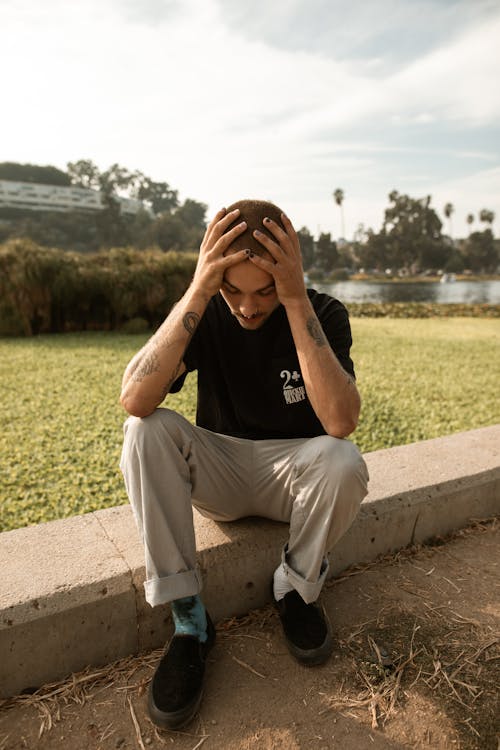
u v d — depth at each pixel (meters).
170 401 5.73
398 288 67.69
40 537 1.87
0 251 12.34
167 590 1.50
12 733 1.40
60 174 170.25
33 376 6.93
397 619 1.83
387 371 7.52
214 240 1.51
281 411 1.74
